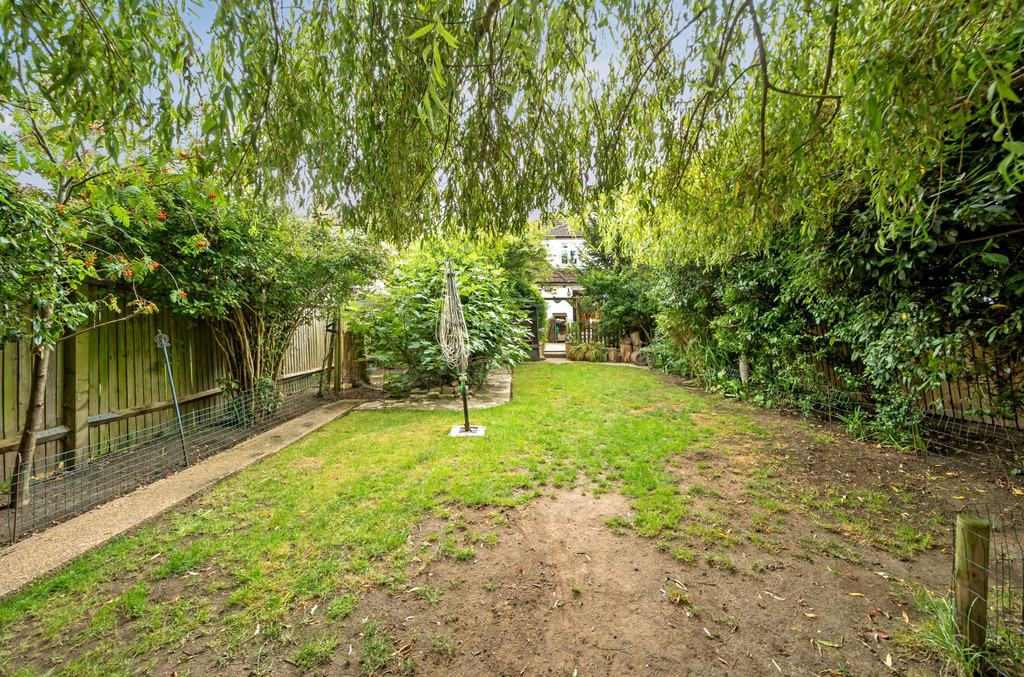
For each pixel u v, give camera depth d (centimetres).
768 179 225
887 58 128
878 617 175
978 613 150
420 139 201
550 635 168
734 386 611
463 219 229
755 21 143
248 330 493
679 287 687
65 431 325
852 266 326
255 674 151
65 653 158
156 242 347
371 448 386
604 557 218
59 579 197
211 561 213
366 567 208
